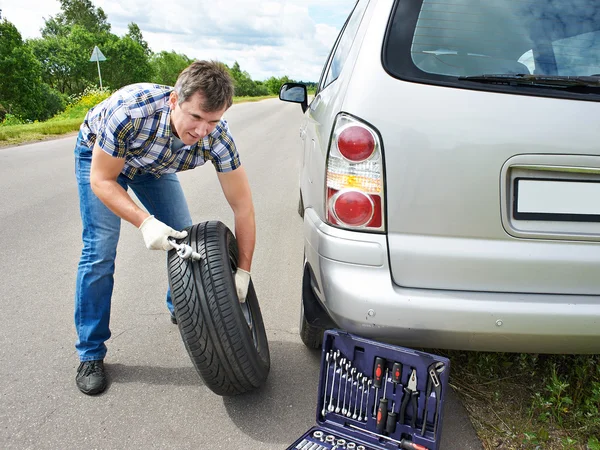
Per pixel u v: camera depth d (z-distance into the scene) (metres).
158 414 2.12
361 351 1.93
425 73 1.69
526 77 1.66
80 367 2.30
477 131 1.67
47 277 3.51
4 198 5.80
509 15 1.77
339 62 2.40
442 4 1.76
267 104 31.75
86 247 2.23
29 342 2.67
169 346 2.65
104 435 1.99
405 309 1.71
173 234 1.99
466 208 1.71
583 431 2.02
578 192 1.73
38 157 8.81
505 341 1.76
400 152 1.69
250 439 1.99
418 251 1.74
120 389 2.29
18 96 38.97
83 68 61.06
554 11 1.78
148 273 3.60
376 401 1.91
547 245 1.75
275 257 3.97
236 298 1.96
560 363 2.43
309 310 2.22
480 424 2.08
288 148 10.49
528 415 2.12
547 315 1.72
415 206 1.72
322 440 1.91
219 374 2.00
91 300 2.24
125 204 1.99
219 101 1.78
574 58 1.76
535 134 1.67
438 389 1.78
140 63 65.56
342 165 1.74
